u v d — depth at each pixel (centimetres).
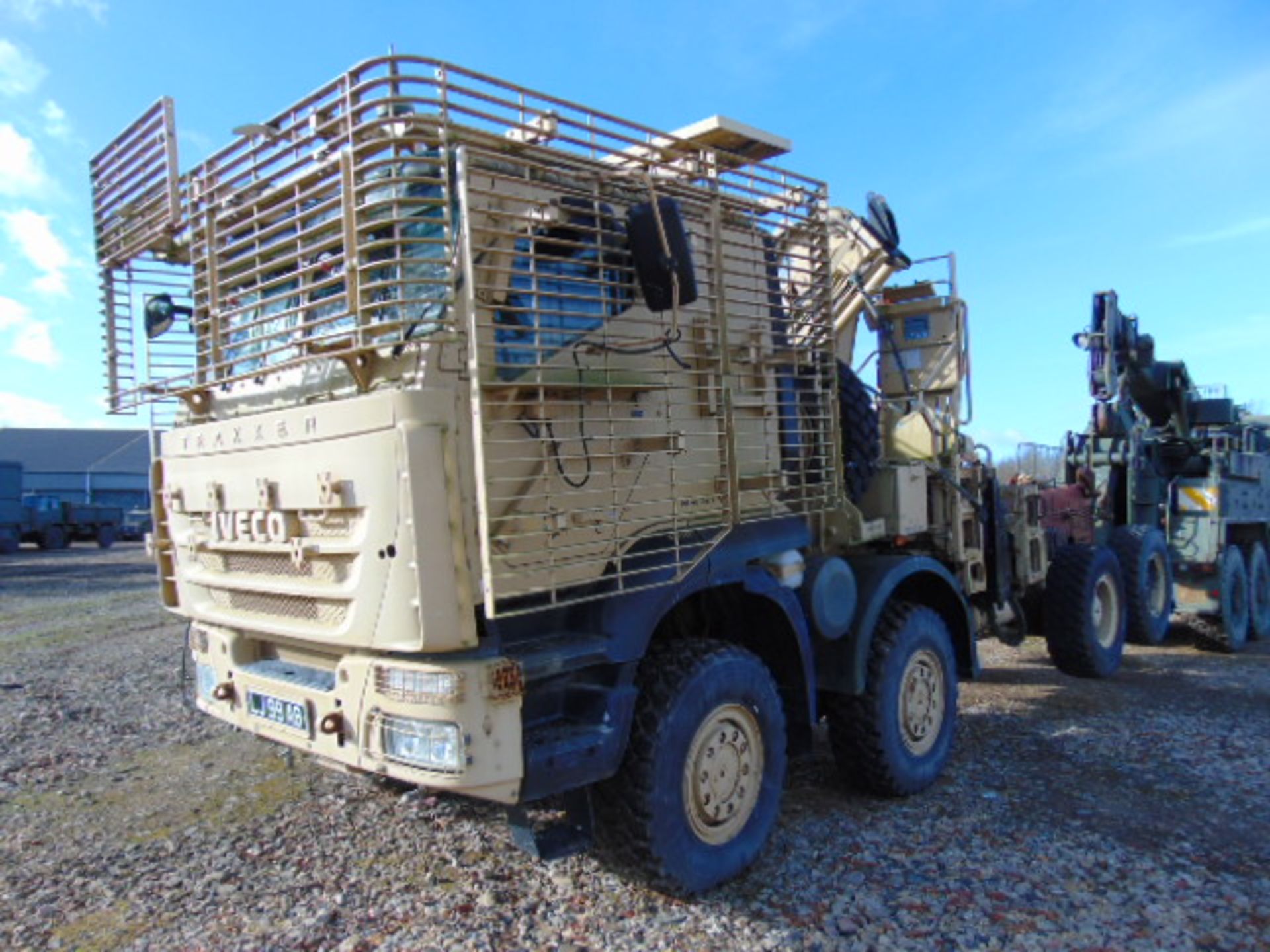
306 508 363
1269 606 1105
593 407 382
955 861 432
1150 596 950
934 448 632
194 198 434
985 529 711
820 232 515
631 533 393
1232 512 1015
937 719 550
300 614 380
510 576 336
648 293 378
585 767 355
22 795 546
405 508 322
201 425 438
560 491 366
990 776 555
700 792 397
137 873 436
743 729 423
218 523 426
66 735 680
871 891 402
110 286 504
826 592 485
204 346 446
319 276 383
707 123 518
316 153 359
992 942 358
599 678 383
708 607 477
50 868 442
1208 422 1051
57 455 5966
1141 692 773
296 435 366
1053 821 480
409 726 331
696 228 437
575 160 380
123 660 1001
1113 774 554
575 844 360
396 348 338
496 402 342
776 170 481
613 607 378
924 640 536
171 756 626
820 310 516
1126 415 976
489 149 354
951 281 707
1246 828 468
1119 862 427
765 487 468
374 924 382
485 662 327
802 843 457
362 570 338
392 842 468
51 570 2427
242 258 410
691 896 393
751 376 471
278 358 409
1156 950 350
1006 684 811
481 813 506
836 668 500
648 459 404
